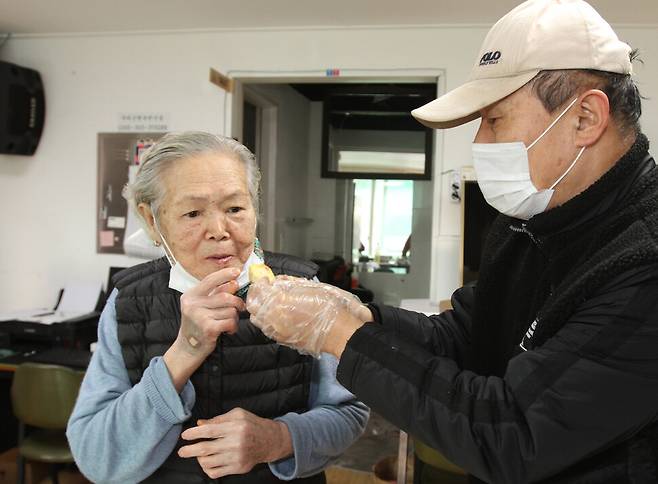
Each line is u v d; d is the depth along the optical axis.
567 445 0.58
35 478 2.48
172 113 2.77
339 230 4.54
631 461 0.63
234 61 2.70
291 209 4.15
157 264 1.03
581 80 0.67
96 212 2.88
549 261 0.80
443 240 2.58
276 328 0.71
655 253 0.59
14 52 2.90
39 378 2.11
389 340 0.68
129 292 0.98
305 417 0.94
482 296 0.95
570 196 0.74
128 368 0.96
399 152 3.85
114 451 0.86
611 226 0.69
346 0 2.26
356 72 2.60
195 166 0.85
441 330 1.03
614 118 0.69
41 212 2.93
